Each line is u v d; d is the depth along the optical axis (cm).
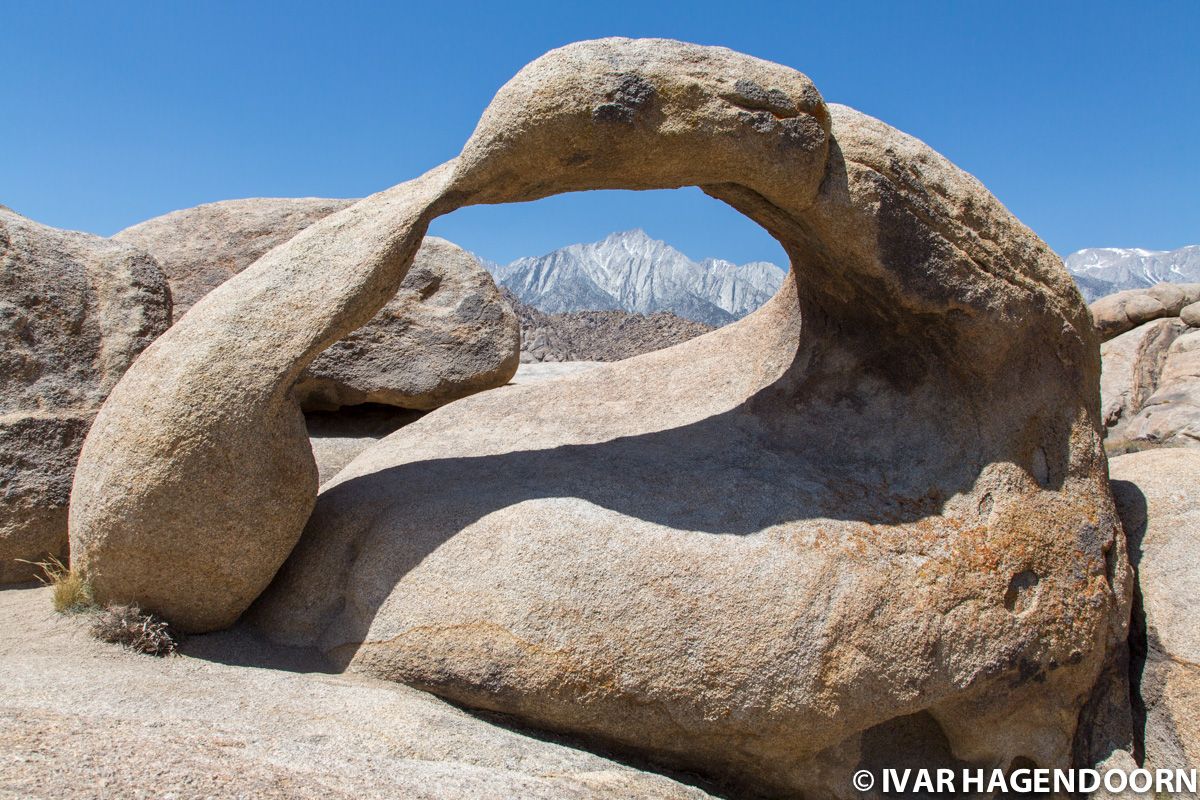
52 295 425
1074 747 363
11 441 396
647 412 449
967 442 378
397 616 338
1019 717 348
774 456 391
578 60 332
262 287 353
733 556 328
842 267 381
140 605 344
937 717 341
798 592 321
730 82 337
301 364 346
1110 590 372
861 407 406
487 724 320
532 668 318
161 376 341
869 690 319
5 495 391
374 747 279
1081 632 355
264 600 372
